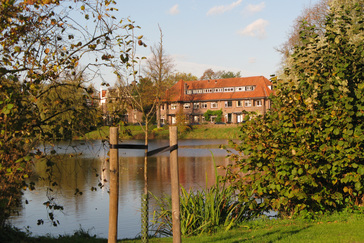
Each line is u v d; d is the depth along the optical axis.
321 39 11.37
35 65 7.04
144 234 5.23
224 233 8.37
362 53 8.88
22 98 6.74
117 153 4.72
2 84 6.61
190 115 83.50
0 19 6.50
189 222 8.80
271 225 8.91
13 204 7.45
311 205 9.23
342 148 8.44
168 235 9.48
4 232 7.05
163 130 63.38
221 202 9.74
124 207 14.53
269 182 9.23
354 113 8.71
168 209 9.82
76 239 7.90
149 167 28.17
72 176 21.67
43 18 6.96
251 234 7.94
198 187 18.45
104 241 7.84
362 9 9.80
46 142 7.60
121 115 7.73
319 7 33.91
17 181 6.68
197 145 48.09
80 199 16.09
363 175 8.79
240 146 9.63
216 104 81.12
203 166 28.45
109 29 6.98
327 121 8.77
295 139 9.01
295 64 9.93
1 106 6.40
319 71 9.27
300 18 35.16
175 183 4.84
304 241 6.68
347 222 8.48
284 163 8.58
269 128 9.23
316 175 8.94
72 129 7.63
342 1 12.65
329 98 9.07
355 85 9.13
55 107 7.49
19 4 6.77
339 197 8.85
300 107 8.97
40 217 13.08
